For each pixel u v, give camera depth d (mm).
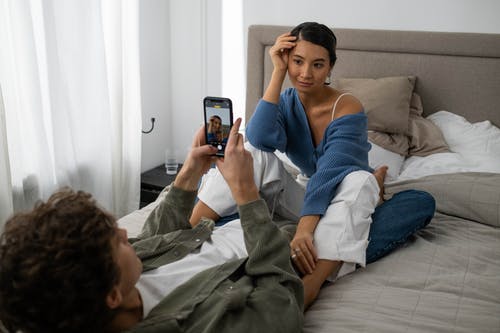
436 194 1953
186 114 3309
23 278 694
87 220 740
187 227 1262
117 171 2695
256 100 3016
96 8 2305
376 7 2729
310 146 1772
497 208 1824
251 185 1132
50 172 2227
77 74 2314
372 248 1503
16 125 2070
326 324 1207
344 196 1454
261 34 2900
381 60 2725
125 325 891
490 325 1189
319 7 2834
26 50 2039
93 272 723
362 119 1666
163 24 3098
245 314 972
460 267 1489
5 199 2016
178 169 3160
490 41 2504
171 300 979
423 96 2703
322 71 1593
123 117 2699
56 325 721
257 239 1080
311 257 1334
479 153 2387
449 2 2594
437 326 1179
